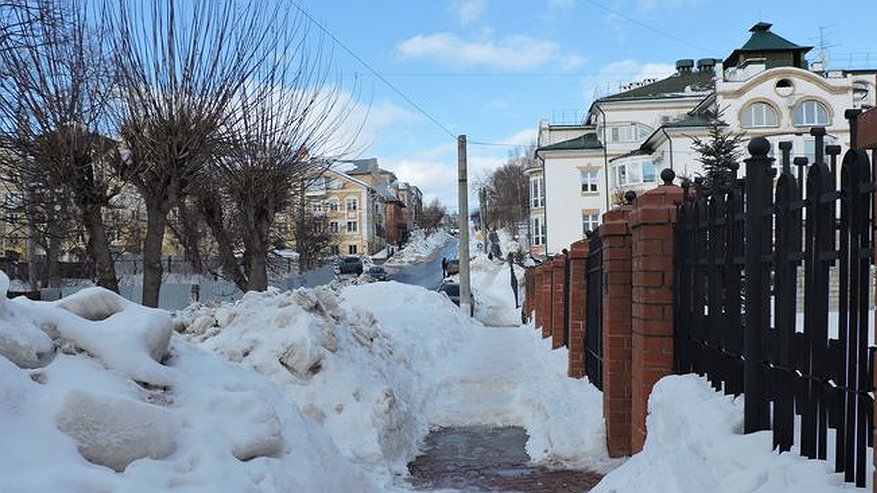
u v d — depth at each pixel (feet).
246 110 40.60
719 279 14.14
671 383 15.25
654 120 163.12
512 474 20.44
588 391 26.91
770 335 11.39
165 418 11.32
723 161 77.36
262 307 27.81
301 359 24.04
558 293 41.86
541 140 203.00
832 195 9.63
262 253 46.37
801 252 10.53
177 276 97.25
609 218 21.76
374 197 305.73
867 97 134.51
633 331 18.56
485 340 49.83
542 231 196.65
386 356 31.53
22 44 34.30
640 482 13.30
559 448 21.66
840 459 9.35
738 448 10.96
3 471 8.94
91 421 10.43
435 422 27.86
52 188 37.70
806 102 132.16
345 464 15.21
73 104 34.81
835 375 9.53
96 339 12.46
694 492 11.20
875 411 8.11
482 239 261.85
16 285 88.84
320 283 113.50
